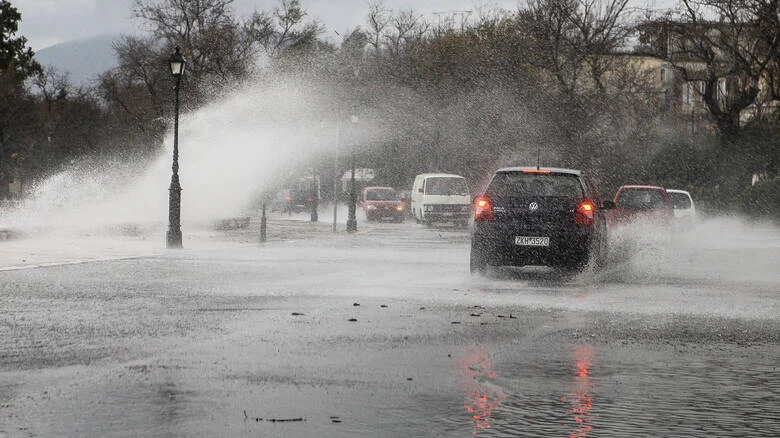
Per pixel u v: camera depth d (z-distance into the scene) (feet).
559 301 106.42
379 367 63.31
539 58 422.00
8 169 611.88
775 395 55.77
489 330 82.07
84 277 131.13
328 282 126.72
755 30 360.48
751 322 89.45
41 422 46.91
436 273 143.23
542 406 52.03
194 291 113.29
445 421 48.19
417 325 84.64
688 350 72.59
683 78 382.22
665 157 383.04
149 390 54.85
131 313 91.56
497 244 134.72
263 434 45.06
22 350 69.05
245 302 101.91
